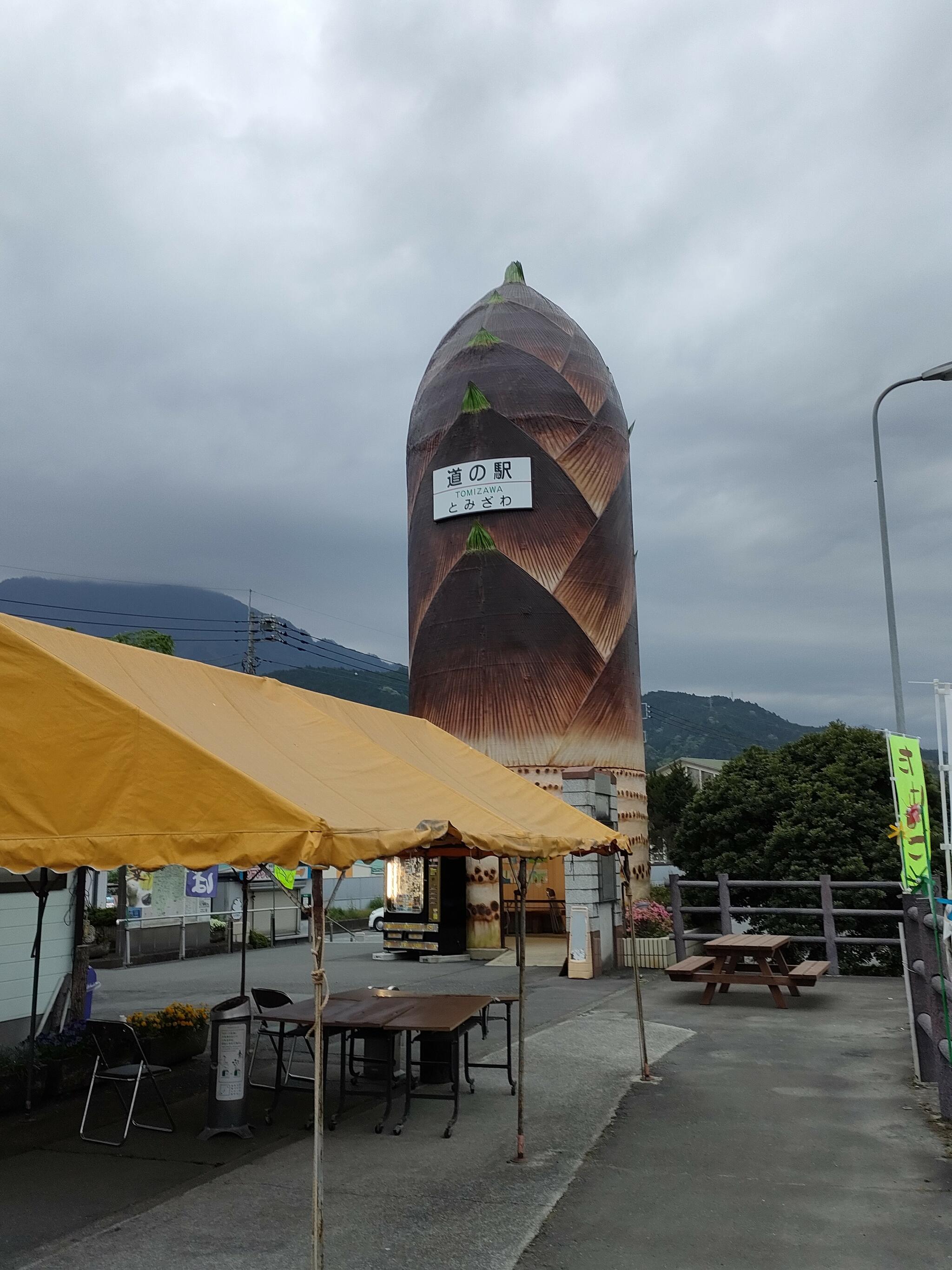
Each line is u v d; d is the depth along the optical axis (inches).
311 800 226.4
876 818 794.8
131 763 201.3
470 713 959.6
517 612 962.7
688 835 876.0
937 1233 220.8
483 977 709.9
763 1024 487.8
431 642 1003.3
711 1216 232.8
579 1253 211.5
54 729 203.8
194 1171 272.8
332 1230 225.0
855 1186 253.3
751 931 815.1
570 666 958.4
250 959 909.8
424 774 313.0
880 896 763.4
